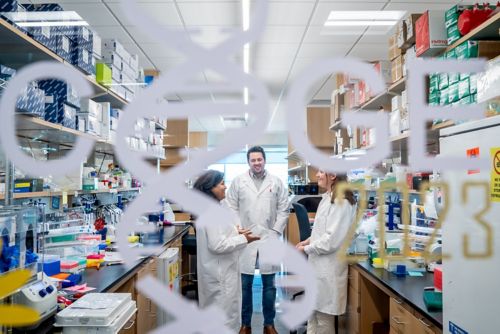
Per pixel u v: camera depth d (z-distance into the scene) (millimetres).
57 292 1457
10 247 1303
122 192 3588
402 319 1604
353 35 3658
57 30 1969
